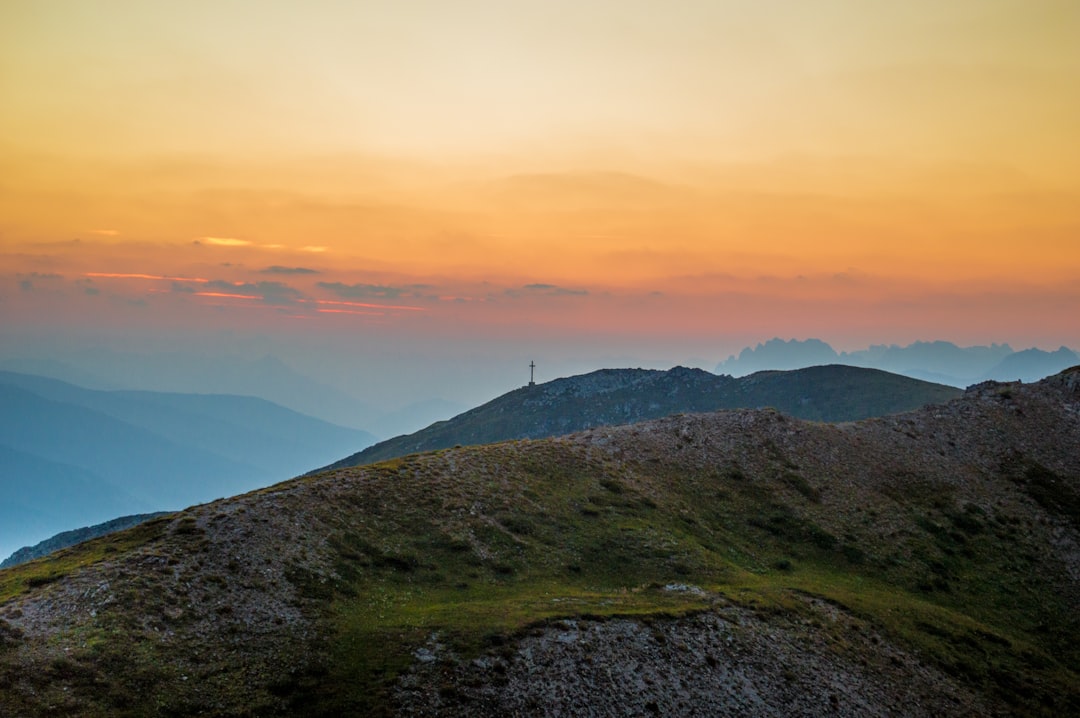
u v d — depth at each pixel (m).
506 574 57.31
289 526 55.41
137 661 38.22
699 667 47.00
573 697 42.22
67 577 44.31
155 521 54.38
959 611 67.69
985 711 51.50
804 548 74.69
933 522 82.19
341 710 38.12
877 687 50.31
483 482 71.94
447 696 40.09
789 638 52.59
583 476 79.31
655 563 63.12
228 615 44.16
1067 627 68.06
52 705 33.75
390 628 45.94
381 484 66.50
